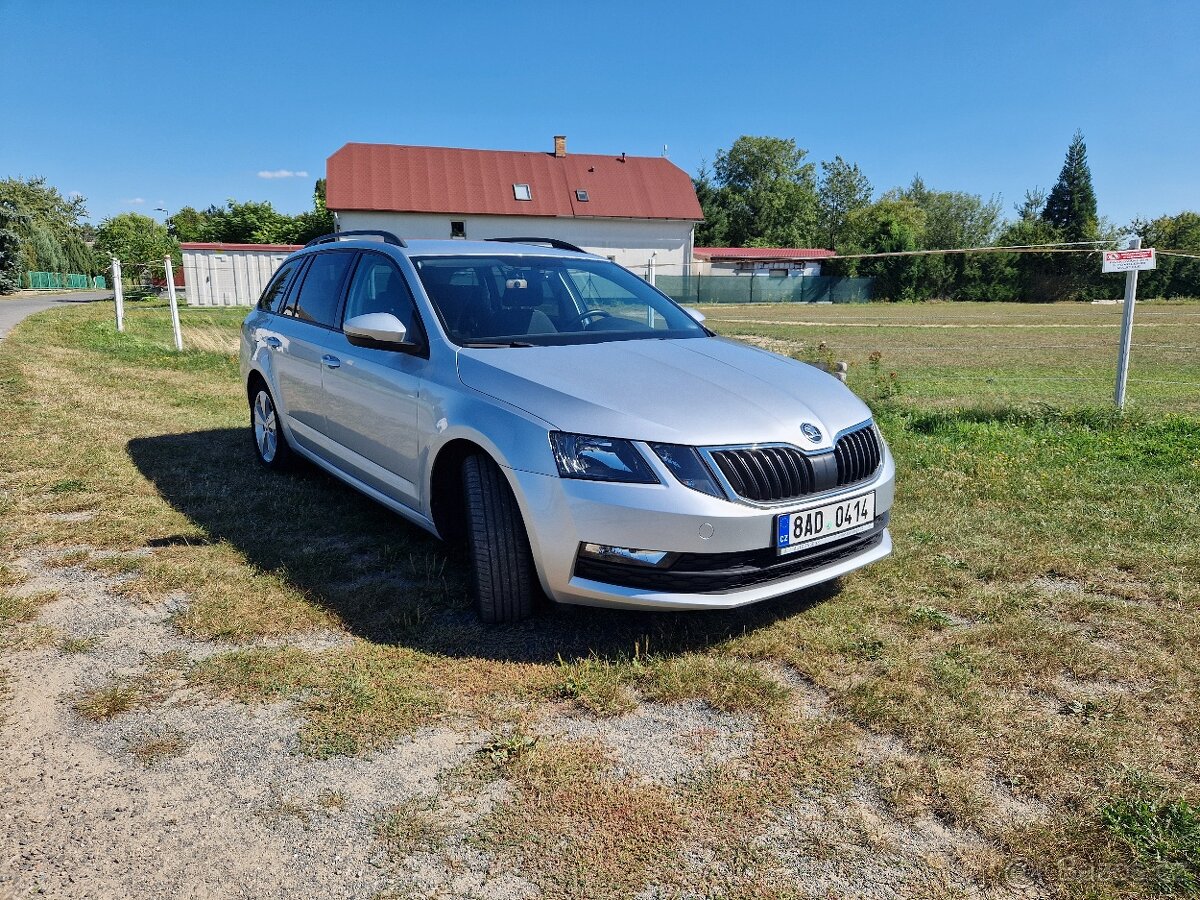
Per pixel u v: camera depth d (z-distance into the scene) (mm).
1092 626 3443
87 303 32000
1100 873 2037
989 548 4324
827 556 3312
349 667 3029
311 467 5836
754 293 47781
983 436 7262
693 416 3107
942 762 2494
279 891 1970
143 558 4074
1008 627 3379
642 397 3193
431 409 3613
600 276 4711
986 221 87312
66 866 2041
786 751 2553
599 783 2387
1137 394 10875
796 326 26422
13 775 2400
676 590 2998
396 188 46438
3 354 11500
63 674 2980
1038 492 5363
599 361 3553
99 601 3594
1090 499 5258
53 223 90750
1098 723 2697
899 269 48719
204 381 10312
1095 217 69812
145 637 3268
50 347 13008
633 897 1962
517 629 3367
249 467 5941
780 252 61906
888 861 2088
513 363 3479
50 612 3480
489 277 4281
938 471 5949
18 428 6898
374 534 4473
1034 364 15250
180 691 2869
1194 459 6273
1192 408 9586
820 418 3354
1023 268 48938
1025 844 2135
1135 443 6922
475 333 3852
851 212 87562
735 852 2115
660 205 49281
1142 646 3250
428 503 3738
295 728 2658
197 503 4996
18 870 2023
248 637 3270
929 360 16031
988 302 49125
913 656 3135
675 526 2941
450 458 3650
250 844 2131
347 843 2137
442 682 2943
